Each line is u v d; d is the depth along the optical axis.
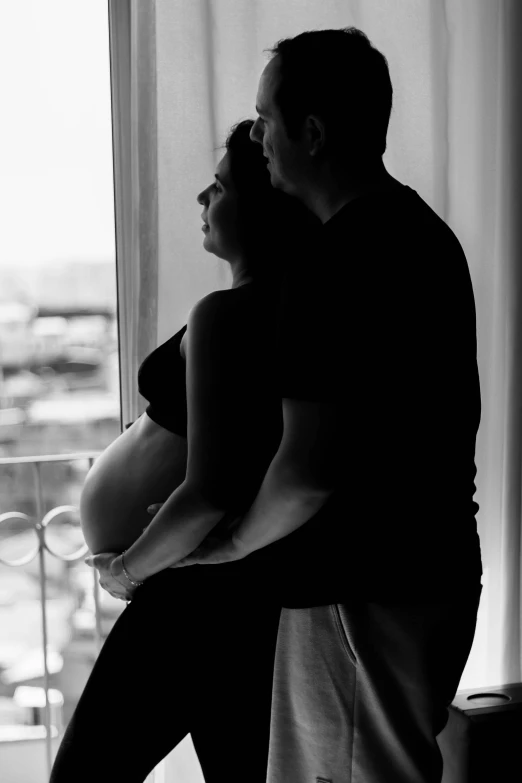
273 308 1.18
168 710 1.23
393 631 1.10
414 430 1.06
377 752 1.13
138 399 1.87
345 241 1.04
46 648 2.22
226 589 1.19
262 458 1.17
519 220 2.11
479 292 2.12
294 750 1.20
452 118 2.04
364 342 1.01
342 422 1.01
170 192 1.82
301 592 1.11
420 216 1.10
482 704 1.70
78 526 2.24
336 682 1.13
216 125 1.83
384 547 1.07
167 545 1.17
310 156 1.12
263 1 1.86
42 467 2.20
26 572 2.54
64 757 1.23
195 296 1.86
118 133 1.87
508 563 2.19
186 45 1.80
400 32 1.98
